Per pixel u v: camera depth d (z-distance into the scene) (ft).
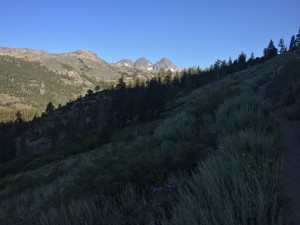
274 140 21.84
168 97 329.31
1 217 29.25
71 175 35.60
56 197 23.21
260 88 75.05
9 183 65.05
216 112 36.14
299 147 22.13
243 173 14.46
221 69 424.46
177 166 22.47
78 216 16.71
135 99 288.30
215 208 12.51
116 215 16.15
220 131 27.68
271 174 14.99
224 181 14.67
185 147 24.06
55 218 17.29
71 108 460.55
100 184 20.70
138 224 14.85
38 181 56.18
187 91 371.76
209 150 23.34
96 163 24.85
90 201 18.24
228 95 47.52
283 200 13.29
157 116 223.51
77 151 133.18
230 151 19.13
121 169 22.09
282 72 60.75
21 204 34.86
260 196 11.73
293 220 12.19
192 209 12.49
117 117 281.54
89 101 463.42
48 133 387.14
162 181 20.18
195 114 42.88
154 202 16.67
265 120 27.96
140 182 20.51
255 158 17.51
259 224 11.11
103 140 129.29
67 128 343.87
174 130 36.35
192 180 17.65
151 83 380.37
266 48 404.98
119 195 19.31
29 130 427.74
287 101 40.14
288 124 30.22
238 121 28.25
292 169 17.93
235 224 11.17
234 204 12.41
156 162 22.52
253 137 20.49
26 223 22.13
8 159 292.81
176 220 12.54
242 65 417.90
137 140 42.73
